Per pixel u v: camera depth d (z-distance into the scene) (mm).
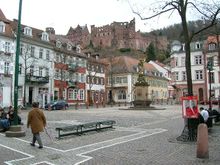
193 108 13805
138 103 47000
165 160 10273
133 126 21562
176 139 14789
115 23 146500
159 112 38219
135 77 85562
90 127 18422
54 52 60906
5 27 50375
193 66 71562
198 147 10539
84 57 70688
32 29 58281
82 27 155375
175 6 15625
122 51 137750
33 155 11242
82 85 70000
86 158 10727
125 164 9781
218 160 10133
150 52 129875
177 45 75438
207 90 68875
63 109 49000
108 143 13969
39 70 56906
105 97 80750
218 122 22188
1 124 17688
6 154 11398
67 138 15539
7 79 49344
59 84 62062
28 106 51156
